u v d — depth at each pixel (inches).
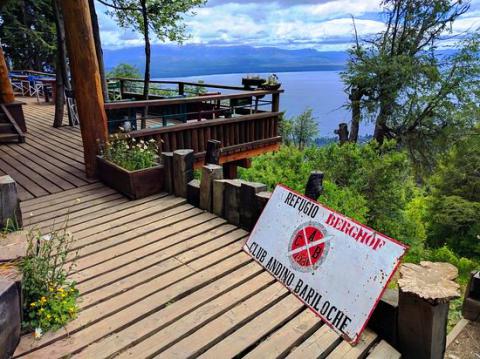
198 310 85.6
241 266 104.6
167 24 363.6
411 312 75.9
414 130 531.2
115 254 108.0
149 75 325.7
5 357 62.0
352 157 294.8
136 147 168.1
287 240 102.9
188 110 323.0
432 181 575.2
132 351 73.2
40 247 93.1
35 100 488.7
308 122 832.3
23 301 76.8
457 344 104.6
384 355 76.9
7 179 98.6
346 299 83.4
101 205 143.7
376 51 536.7
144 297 89.1
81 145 246.5
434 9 495.2
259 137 259.6
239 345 75.8
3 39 690.2
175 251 110.5
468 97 498.9
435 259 313.6
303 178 260.8
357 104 546.3
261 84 257.1
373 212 283.0
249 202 121.7
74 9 151.6
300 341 79.2
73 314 80.8
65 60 302.2
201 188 139.5
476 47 483.8
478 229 471.8
